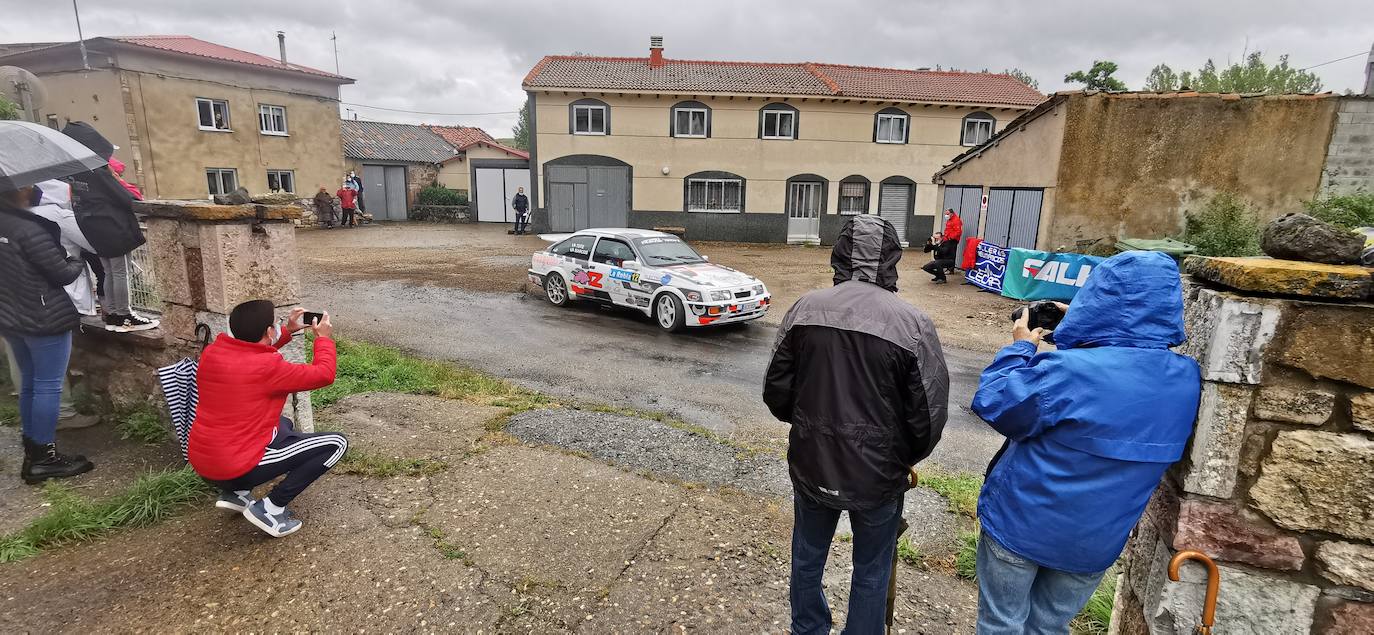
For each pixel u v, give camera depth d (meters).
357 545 3.28
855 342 2.12
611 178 24.00
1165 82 33.09
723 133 23.80
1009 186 15.62
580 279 10.89
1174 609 1.97
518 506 3.74
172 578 2.98
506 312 10.62
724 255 20.42
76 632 2.62
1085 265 11.68
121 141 20.08
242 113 22.88
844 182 24.31
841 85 24.16
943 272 15.23
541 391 6.52
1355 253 1.77
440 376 6.58
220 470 3.00
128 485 3.81
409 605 2.85
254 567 3.08
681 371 7.52
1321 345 1.70
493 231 25.56
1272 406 1.77
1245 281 1.72
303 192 25.39
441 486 3.96
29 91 7.00
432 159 31.55
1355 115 13.13
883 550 2.29
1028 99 24.00
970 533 3.63
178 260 3.96
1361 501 1.75
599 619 2.80
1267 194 13.65
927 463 5.00
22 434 3.99
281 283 4.05
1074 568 1.92
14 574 2.96
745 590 3.04
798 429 2.22
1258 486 1.82
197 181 21.72
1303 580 1.84
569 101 23.30
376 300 11.21
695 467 4.44
